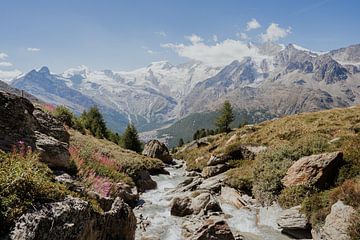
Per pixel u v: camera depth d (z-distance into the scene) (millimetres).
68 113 45125
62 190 12406
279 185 28453
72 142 33562
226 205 29359
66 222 10375
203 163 54062
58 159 19531
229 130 121188
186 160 74938
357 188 19766
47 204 10469
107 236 13531
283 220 22516
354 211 18078
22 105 19078
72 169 21109
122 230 14680
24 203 9805
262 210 26688
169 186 40094
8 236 8719
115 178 29391
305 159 27844
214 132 163500
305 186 25453
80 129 47906
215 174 40719
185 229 21719
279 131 48844
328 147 32344
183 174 51188
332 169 25953
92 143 39438
